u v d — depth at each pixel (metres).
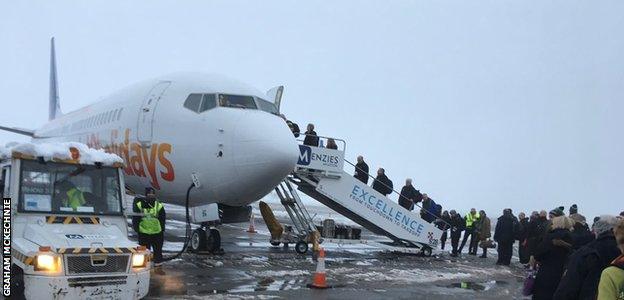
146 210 11.29
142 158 15.04
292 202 16.64
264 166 12.69
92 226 8.24
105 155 8.89
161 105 14.76
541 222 15.56
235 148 12.95
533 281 7.24
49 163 8.36
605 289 4.01
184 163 13.85
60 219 8.09
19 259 7.29
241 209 15.17
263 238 21.86
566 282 5.11
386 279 12.64
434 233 18.84
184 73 15.49
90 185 8.65
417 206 19.78
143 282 7.75
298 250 16.48
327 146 17.52
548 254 7.07
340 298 9.85
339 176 17.22
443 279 13.38
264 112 13.88
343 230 17.30
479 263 18.09
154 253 11.47
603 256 5.05
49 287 6.98
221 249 14.95
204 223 14.59
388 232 17.98
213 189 13.52
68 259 7.14
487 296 11.26
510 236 17.78
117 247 7.57
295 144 13.28
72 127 21.89
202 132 13.61
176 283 10.44
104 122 17.55
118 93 18.06
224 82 14.42
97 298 7.30
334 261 15.45
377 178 19.08
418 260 17.53
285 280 11.48
